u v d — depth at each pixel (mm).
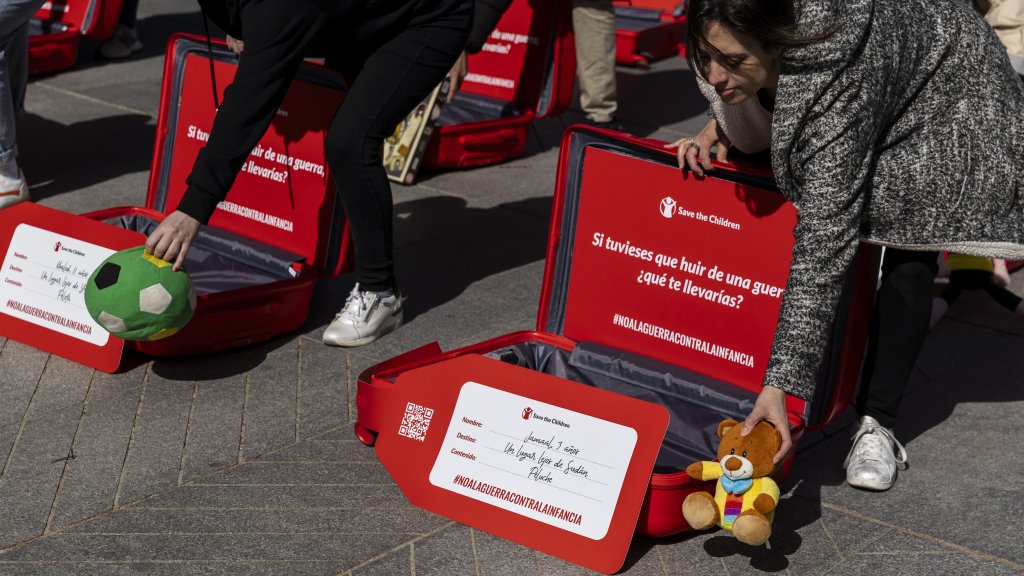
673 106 6992
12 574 2457
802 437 3230
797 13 2145
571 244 3404
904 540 2678
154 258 3105
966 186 2582
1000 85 2611
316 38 3203
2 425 3131
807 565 2561
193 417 3207
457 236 4836
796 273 2236
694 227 3131
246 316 3566
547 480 2584
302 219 3902
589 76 5992
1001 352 3781
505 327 3914
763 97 2520
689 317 3189
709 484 2500
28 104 6461
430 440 2758
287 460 2990
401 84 3402
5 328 3590
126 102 6594
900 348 2846
